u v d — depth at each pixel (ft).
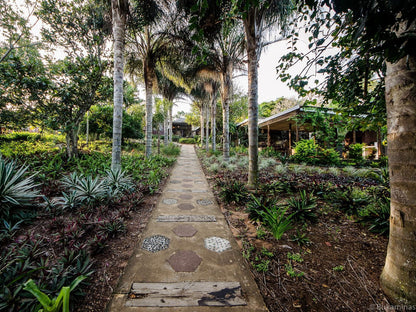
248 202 10.89
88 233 7.38
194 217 9.95
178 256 6.54
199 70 30.40
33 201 9.26
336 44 6.40
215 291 5.02
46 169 15.11
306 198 10.37
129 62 27.53
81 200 9.67
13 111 20.40
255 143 14.17
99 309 4.41
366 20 3.08
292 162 30.04
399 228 4.45
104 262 6.03
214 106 41.39
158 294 4.88
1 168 8.63
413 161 4.13
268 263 6.09
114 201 10.37
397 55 3.24
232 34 21.71
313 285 5.16
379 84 7.32
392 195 4.65
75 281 3.96
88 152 26.89
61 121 19.71
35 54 24.41
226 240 7.67
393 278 4.53
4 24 20.61
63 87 18.49
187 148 63.98
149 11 19.08
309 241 7.22
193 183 18.08
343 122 9.66
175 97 49.73
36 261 5.54
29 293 4.15
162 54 26.12
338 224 8.92
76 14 19.45
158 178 17.78
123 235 7.81
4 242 6.55
